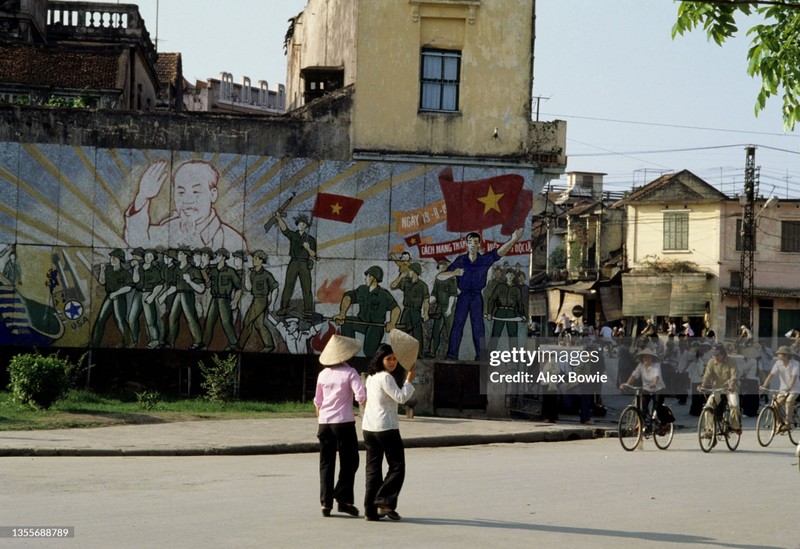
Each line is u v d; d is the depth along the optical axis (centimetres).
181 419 2197
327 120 2589
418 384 2558
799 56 982
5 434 1886
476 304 2591
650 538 1080
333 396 1182
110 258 2534
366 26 2602
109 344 2527
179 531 1034
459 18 2625
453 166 2608
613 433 2370
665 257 6253
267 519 1126
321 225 2575
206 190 2556
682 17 980
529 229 2616
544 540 1047
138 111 2547
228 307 2552
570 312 6862
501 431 2227
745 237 5700
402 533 1065
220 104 7244
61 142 2527
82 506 1180
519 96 2628
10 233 2512
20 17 3406
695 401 2848
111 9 3666
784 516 1252
